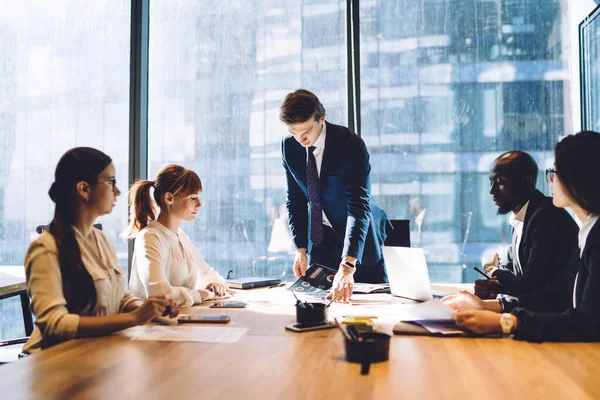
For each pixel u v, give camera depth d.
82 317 1.51
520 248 2.11
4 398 1.02
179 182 2.24
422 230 3.83
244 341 1.46
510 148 3.76
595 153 1.56
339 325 1.32
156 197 2.27
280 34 3.99
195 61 4.12
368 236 2.66
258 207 4.11
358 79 3.67
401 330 1.55
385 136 3.81
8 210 4.19
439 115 3.79
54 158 4.15
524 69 3.74
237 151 4.10
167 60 4.14
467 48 3.77
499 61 3.75
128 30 4.07
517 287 1.98
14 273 2.92
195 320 1.72
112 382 1.11
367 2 3.81
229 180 4.12
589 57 3.44
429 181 3.80
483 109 3.77
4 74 4.19
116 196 1.73
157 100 4.15
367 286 2.47
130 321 1.54
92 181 1.65
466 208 3.80
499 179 2.15
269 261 4.11
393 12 3.80
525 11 3.74
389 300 2.15
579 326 1.43
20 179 4.18
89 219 1.69
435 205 3.81
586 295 1.48
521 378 1.12
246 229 4.12
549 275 1.96
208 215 4.16
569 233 1.98
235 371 1.18
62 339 1.49
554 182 1.69
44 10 4.15
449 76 3.77
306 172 2.59
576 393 1.03
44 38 4.15
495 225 3.79
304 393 1.03
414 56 3.79
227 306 2.00
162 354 1.33
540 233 1.99
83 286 1.62
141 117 3.73
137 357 1.30
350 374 1.16
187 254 2.37
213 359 1.28
